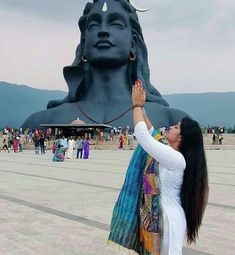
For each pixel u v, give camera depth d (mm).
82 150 32469
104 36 71375
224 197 12312
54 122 72125
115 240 3850
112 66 72938
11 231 8039
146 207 3752
